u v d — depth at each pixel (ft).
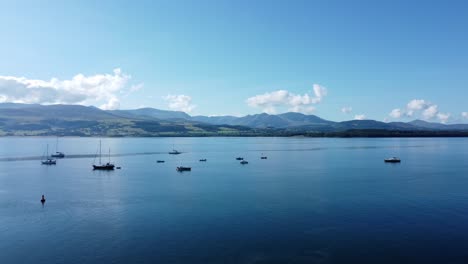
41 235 299.99
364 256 255.91
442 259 250.57
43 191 483.10
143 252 263.70
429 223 325.42
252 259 251.60
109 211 373.20
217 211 369.09
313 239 286.46
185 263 246.06
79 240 288.10
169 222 332.60
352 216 348.38
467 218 339.77
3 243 282.36
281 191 476.54
